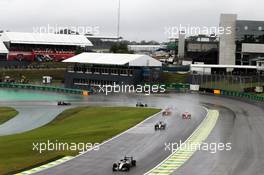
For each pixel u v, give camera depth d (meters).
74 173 69.94
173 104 161.50
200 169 73.44
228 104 162.75
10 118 139.88
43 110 154.00
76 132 104.56
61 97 192.12
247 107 154.50
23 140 97.94
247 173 71.69
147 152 84.00
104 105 162.25
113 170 71.56
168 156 81.44
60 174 69.44
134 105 160.88
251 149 88.06
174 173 70.81
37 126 126.94
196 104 161.75
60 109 155.62
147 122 117.50
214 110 145.00
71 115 141.38
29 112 150.25
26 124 130.12
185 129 107.88
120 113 137.12
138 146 88.69
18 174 69.31
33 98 188.50
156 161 77.81
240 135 101.69
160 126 107.06
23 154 83.62
